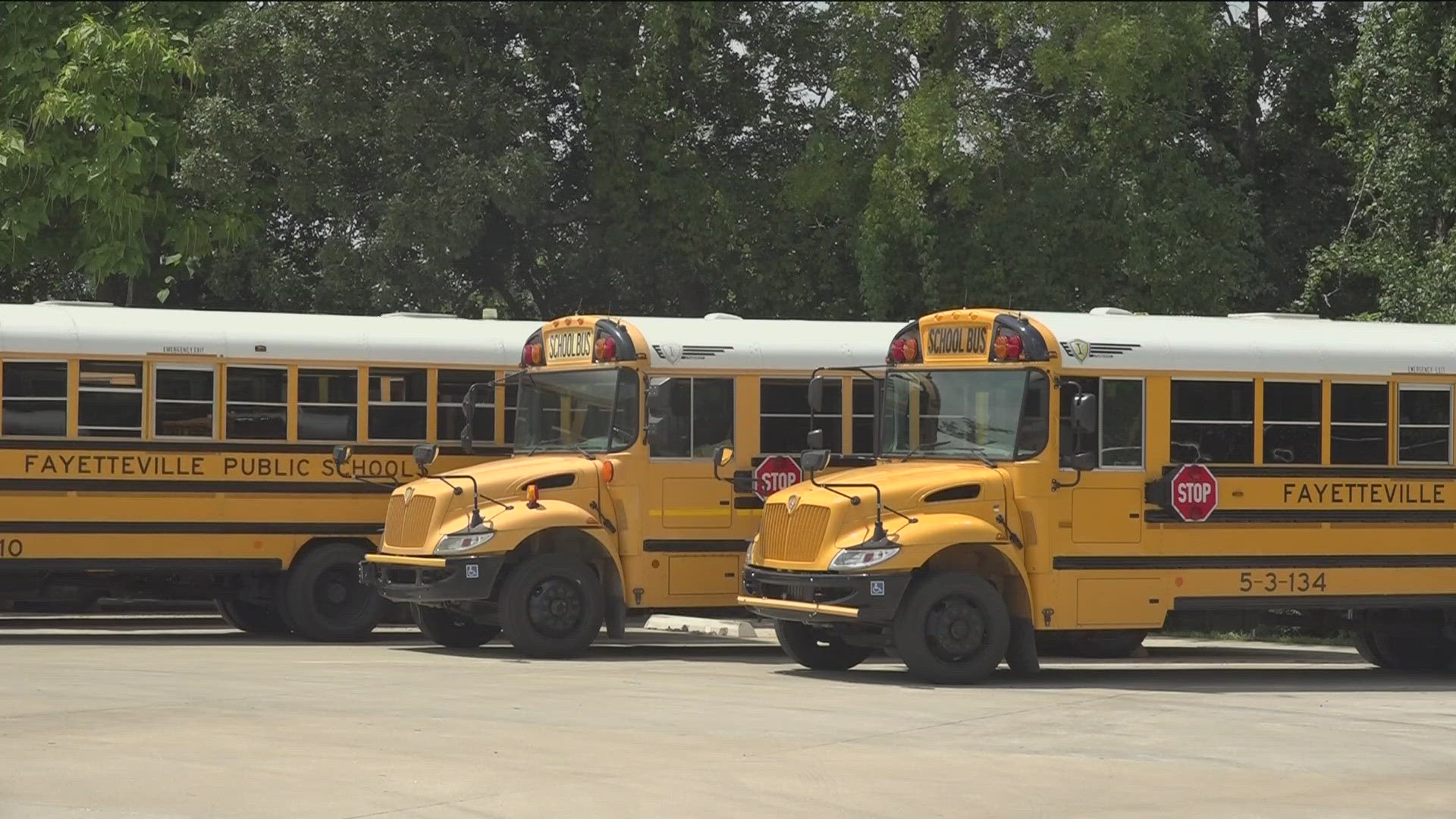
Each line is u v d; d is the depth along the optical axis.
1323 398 31.89
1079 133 56.56
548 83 57.72
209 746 21.50
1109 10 54.22
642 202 57.91
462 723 23.75
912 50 57.12
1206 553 30.88
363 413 37.28
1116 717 25.89
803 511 30.23
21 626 43.53
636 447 34.25
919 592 29.16
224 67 52.62
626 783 19.75
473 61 55.38
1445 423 32.75
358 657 32.78
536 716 24.66
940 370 31.08
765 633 42.34
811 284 57.59
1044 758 22.05
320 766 20.36
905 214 53.00
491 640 37.94
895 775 20.61
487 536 32.94
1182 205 55.28
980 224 54.81
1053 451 29.86
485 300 64.06
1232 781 20.73
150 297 57.62
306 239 57.91
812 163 55.19
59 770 19.81
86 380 35.41
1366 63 55.03
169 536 35.88
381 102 53.12
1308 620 34.53
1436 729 25.67
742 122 59.50
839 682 29.64
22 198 51.81
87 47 51.31
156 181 53.97
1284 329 32.22
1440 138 54.81
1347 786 20.62
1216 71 59.75
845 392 35.97
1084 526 30.11
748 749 22.16
